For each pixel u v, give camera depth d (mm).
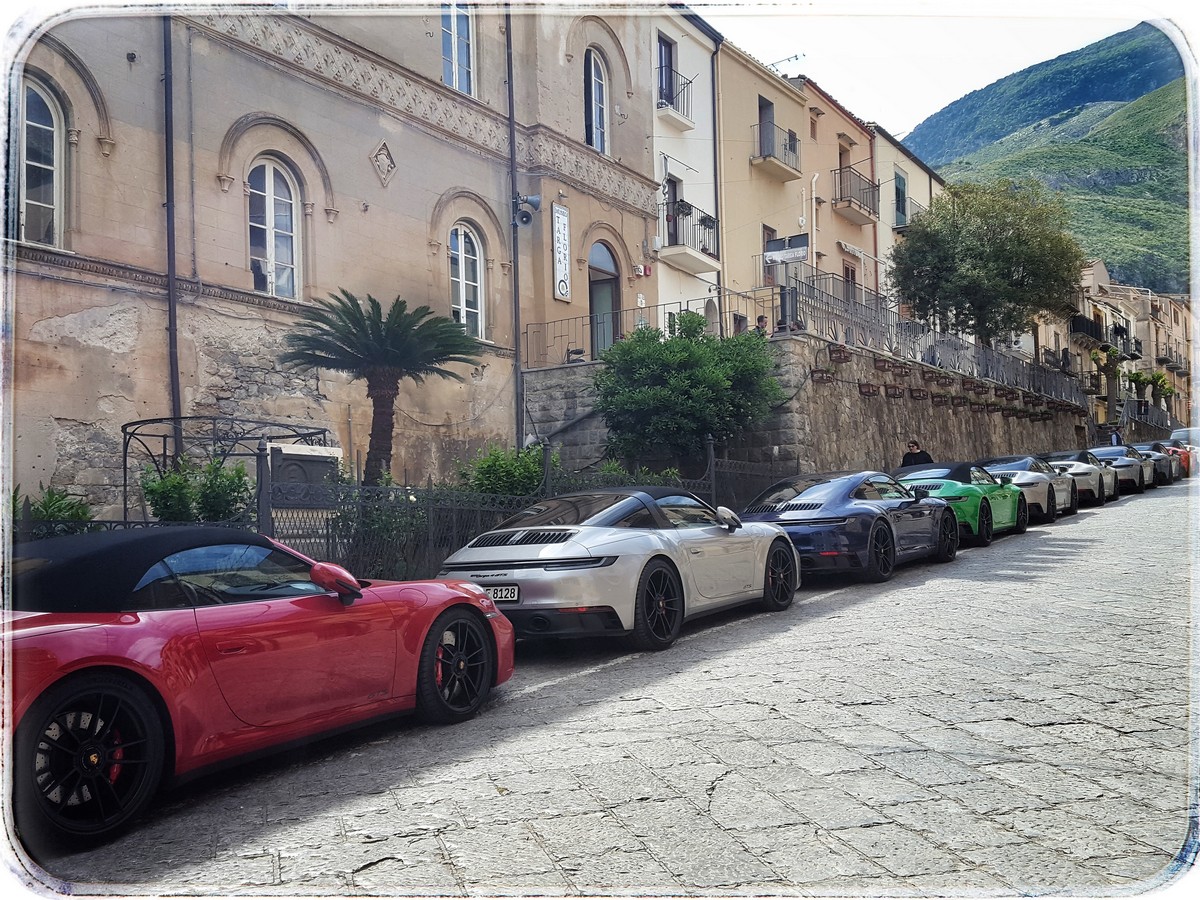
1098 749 4488
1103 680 5699
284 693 4660
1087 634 7047
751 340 16156
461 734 5348
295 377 14250
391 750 5117
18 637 3768
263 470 7973
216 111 13398
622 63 21672
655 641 7488
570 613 7047
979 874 3246
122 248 12156
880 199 33344
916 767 4316
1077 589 9227
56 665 3754
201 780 4770
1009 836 3555
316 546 8500
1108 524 16172
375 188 15812
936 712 5152
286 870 3488
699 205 24234
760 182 26703
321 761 5000
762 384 15578
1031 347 40500
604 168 20703
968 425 27078
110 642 3979
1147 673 5836
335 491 8758
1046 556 12148
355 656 5051
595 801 4043
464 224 17766
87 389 11602
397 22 16344
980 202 29453
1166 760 4312
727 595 8500
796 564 9648
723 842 3566
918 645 6895
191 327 12906
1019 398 32156
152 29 12664
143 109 12508
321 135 14930
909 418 22812
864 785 4113
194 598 4512
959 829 3631
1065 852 3402
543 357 18719
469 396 17406
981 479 14430
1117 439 29312
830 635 7555
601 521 7727
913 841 3531
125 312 12094
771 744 4715
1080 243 28000
